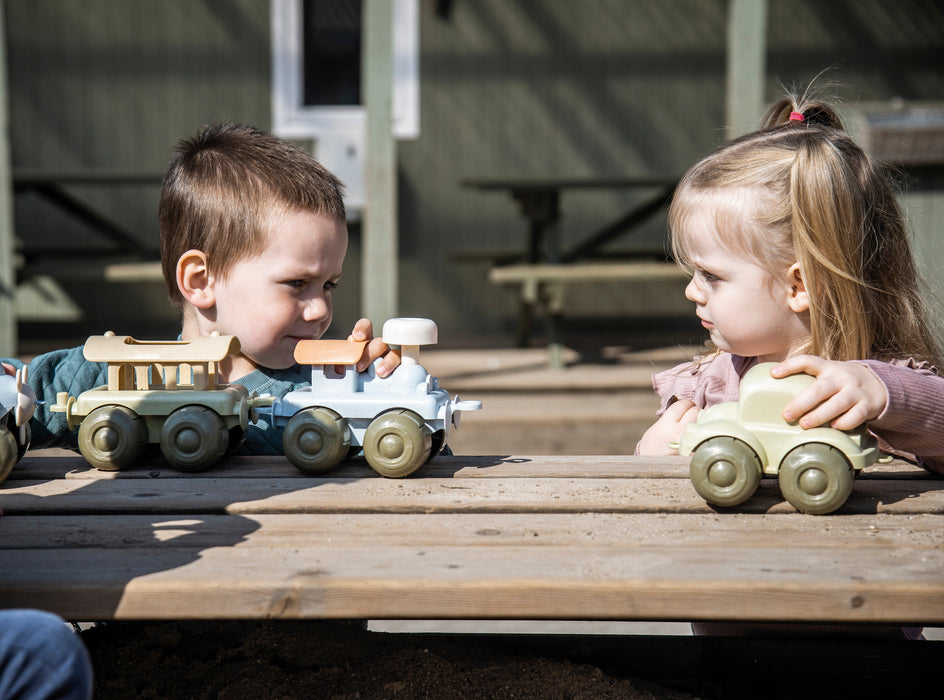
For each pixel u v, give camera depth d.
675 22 7.80
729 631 1.88
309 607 1.11
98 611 1.12
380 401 1.63
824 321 1.67
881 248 1.74
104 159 7.77
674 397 2.14
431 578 1.12
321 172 2.11
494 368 6.19
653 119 7.88
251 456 1.78
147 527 1.34
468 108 7.84
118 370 1.70
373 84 4.84
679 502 1.46
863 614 1.10
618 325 8.04
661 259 7.62
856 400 1.41
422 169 7.88
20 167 7.73
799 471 1.39
